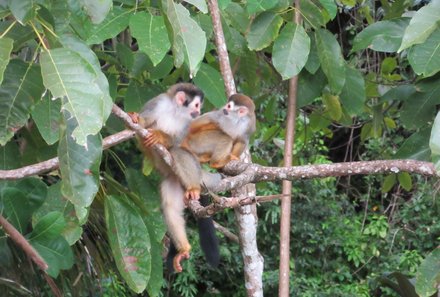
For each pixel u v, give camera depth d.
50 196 4.32
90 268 5.73
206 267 12.16
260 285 5.20
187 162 4.63
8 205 3.85
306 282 12.38
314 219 12.87
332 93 5.80
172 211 4.84
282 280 5.29
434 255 4.21
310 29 5.57
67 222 4.29
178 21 2.97
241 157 5.27
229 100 5.18
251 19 5.26
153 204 5.00
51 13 3.29
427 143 5.02
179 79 6.65
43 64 2.67
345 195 13.41
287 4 5.13
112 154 5.22
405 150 5.05
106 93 3.00
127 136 3.83
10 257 4.27
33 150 4.55
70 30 3.44
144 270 4.11
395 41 5.16
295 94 5.53
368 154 12.13
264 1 4.85
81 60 2.68
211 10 4.99
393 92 5.77
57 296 4.78
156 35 3.56
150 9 4.14
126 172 5.07
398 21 5.20
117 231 4.14
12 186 4.02
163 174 4.89
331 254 12.91
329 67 5.27
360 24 8.12
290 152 5.45
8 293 4.48
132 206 4.27
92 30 4.06
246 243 5.16
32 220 4.24
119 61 5.14
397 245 12.88
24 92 3.14
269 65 6.61
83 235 5.41
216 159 5.00
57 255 3.87
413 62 4.56
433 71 4.53
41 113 3.67
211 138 5.03
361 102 5.63
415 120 5.36
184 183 4.62
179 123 4.66
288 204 5.35
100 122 2.63
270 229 12.55
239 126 5.11
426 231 12.69
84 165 3.04
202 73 4.90
